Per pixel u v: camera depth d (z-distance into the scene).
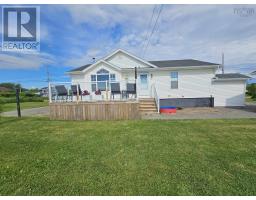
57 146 4.23
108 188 2.44
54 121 7.74
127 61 14.03
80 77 13.32
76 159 3.44
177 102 13.84
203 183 2.55
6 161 3.37
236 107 13.26
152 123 6.96
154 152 3.78
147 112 10.43
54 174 2.84
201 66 13.33
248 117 8.32
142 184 2.53
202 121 7.27
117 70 13.00
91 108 8.38
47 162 3.31
